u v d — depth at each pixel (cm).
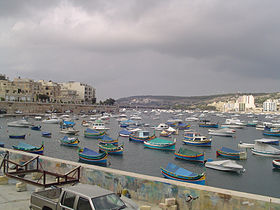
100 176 1727
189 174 3312
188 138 7975
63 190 1103
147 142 6862
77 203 1034
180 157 5472
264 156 6141
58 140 7575
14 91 18138
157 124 15375
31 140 7431
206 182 4019
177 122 14612
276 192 3678
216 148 7325
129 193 1599
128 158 5528
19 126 10450
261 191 3709
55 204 1102
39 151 5159
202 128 13662
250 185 3947
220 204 1302
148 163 5103
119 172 1670
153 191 1521
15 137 7588
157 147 6612
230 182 4056
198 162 5194
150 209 1338
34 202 1195
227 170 4572
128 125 13362
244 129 14225
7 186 1830
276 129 11481
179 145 7669
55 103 19000
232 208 1269
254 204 1212
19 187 1714
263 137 10544
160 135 9700
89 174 1777
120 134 9106
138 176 1587
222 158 5850
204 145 7500
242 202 1245
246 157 5812
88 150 4912
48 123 12531
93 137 8462
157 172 4450
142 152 6212
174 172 3425
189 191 1398
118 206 1042
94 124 10975
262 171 4756
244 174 4512
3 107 15200
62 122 11119
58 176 1603
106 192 1086
